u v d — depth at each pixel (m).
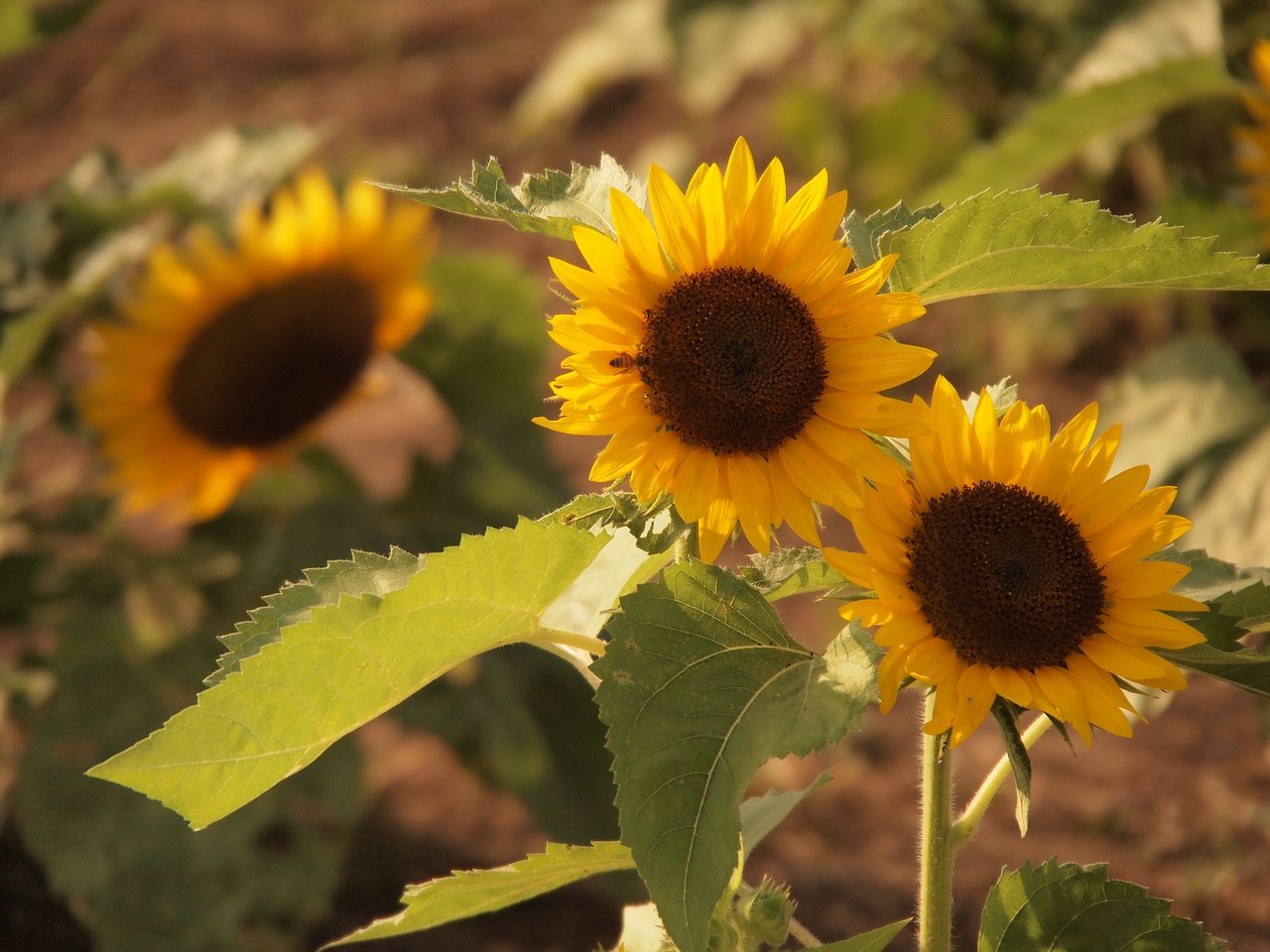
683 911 1.16
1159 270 1.23
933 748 1.24
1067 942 1.25
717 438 1.19
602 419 1.19
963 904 2.08
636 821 1.17
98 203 2.43
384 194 2.61
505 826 2.48
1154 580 1.20
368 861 2.38
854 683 1.17
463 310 2.62
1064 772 2.37
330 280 2.13
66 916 2.21
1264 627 1.24
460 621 1.21
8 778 2.33
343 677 1.19
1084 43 2.40
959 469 1.22
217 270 2.06
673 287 1.20
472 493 2.58
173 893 2.07
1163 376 2.23
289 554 2.35
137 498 2.18
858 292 1.21
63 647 2.23
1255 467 2.05
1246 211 2.29
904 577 1.19
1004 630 1.18
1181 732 2.41
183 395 2.11
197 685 2.25
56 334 2.40
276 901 2.08
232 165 2.57
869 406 1.20
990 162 2.08
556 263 1.20
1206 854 2.14
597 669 1.18
